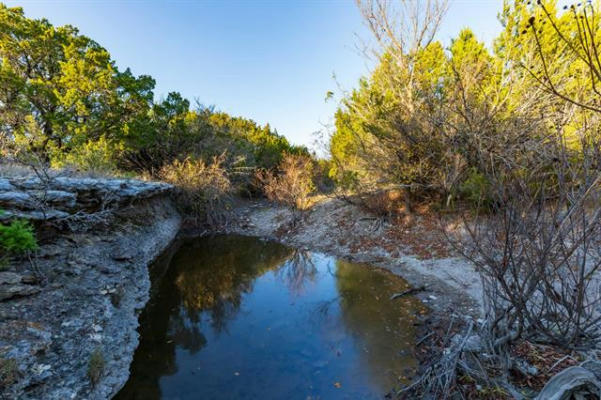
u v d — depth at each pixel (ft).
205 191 43.73
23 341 10.39
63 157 31.48
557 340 7.07
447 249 22.90
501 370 9.00
